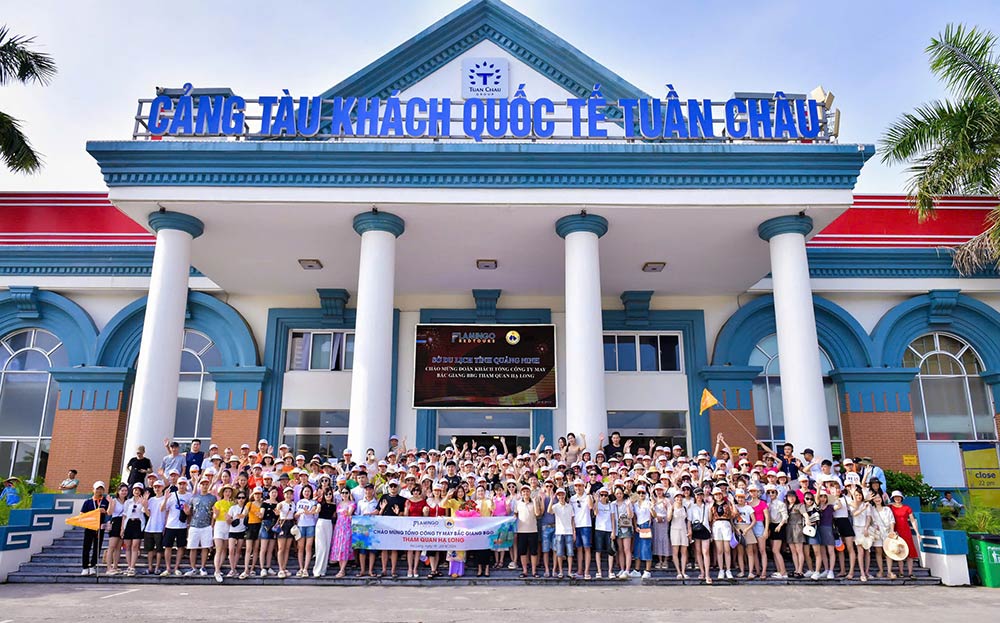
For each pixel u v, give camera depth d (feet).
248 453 48.52
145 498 39.60
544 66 52.26
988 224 66.18
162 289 46.68
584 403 45.29
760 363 67.46
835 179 47.06
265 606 30.73
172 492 39.73
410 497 39.75
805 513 38.88
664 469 43.09
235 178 46.55
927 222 67.00
